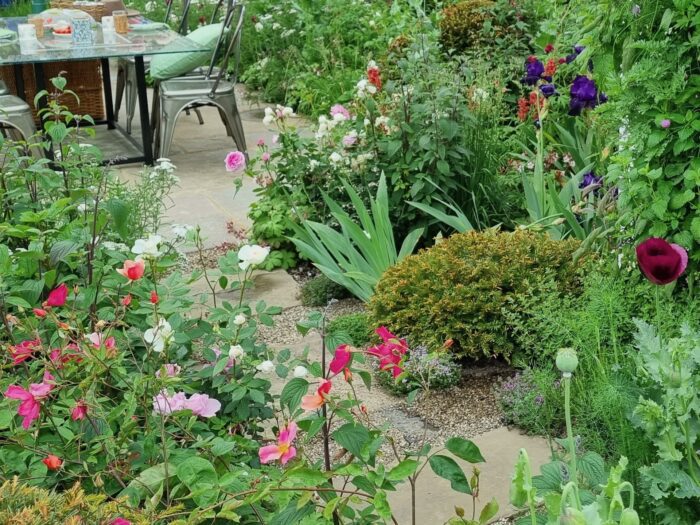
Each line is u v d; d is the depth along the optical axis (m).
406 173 4.44
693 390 1.97
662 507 2.04
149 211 4.46
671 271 1.96
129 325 2.63
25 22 7.43
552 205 4.28
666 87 2.90
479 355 3.53
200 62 6.30
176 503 2.00
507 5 6.93
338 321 3.81
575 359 1.54
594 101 4.50
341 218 4.14
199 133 7.28
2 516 1.54
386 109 4.70
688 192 2.92
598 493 2.05
